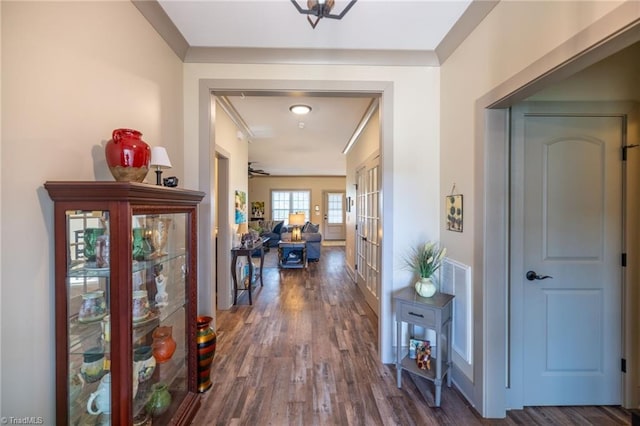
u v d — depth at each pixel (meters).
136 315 1.46
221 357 2.66
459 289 2.21
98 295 1.31
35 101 1.14
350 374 2.39
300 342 2.96
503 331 1.91
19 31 1.09
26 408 1.12
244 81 2.49
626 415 1.94
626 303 1.99
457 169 2.25
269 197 11.84
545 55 1.39
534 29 1.46
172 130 2.28
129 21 1.72
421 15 2.02
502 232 1.90
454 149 2.30
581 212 2.00
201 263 2.53
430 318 2.07
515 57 1.60
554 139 1.99
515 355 2.00
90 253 1.28
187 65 2.48
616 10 1.06
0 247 1.04
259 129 4.87
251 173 10.04
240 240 4.64
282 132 5.05
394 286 2.58
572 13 1.24
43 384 1.18
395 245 2.58
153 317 1.65
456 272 2.25
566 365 2.02
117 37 1.61
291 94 2.59
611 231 1.99
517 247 1.98
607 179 1.99
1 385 1.05
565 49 1.27
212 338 2.21
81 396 1.32
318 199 11.97
